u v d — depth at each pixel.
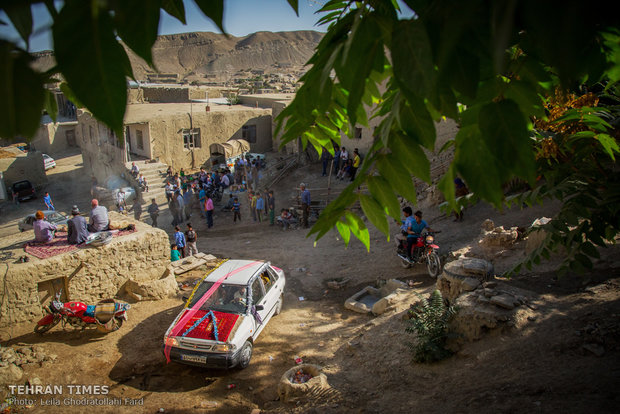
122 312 9.28
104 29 0.58
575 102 2.89
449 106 0.90
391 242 13.29
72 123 39.19
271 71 149.88
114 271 10.59
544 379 5.02
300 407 6.21
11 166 29.50
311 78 1.22
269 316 9.34
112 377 7.71
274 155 28.73
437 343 6.50
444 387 5.58
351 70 0.94
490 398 4.93
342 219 1.30
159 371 7.88
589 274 7.42
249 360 8.02
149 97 34.97
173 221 19.53
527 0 0.59
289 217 17.83
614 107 3.12
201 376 7.70
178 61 153.88
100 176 28.42
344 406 5.88
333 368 7.20
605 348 5.29
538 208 11.86
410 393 5.77
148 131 24.45
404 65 0.78
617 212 3.07
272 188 22.73
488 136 0.92
